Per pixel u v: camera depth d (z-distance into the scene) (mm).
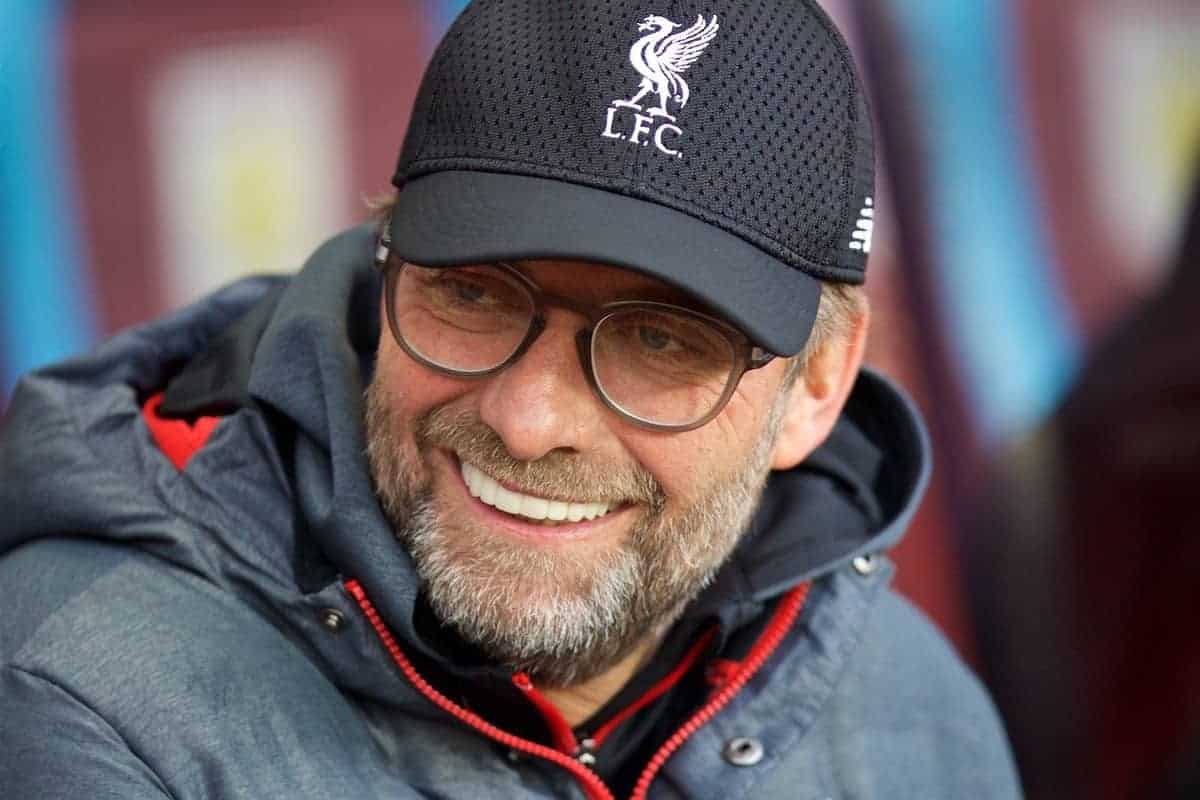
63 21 4516
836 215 2494
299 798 2387
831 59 2533
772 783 2875
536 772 2688
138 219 4574
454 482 2508
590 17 2367
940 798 3070
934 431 5027
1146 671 4523
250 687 2439
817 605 2992
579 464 2443
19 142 4434
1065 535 4691
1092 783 4605
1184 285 4574
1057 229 5215
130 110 4555
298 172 4688
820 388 2826
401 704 2586
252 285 3064
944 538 4988
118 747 2314
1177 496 4465
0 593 2516
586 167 2293
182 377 2805
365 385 2779
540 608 2488
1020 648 4762
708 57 2377
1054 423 4773
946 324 5074
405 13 4758
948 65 5152
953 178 5133
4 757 2299
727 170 2344
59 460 2580
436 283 2447
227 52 4645
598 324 2361
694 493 2545
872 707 3066
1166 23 5332
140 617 2455
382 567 2469
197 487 2582
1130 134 5352
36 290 4480
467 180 2340
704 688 2904
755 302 2346
